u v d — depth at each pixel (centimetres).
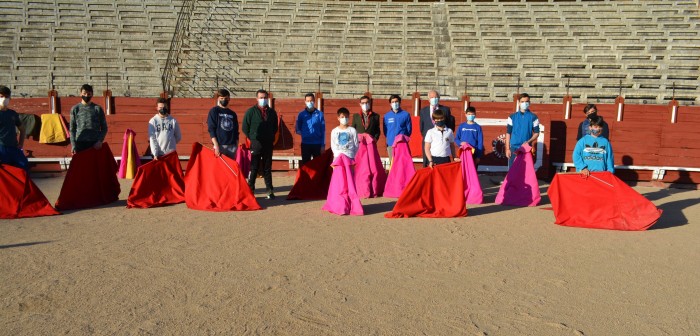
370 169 984
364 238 666
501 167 1279
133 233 680
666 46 1903
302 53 1922
